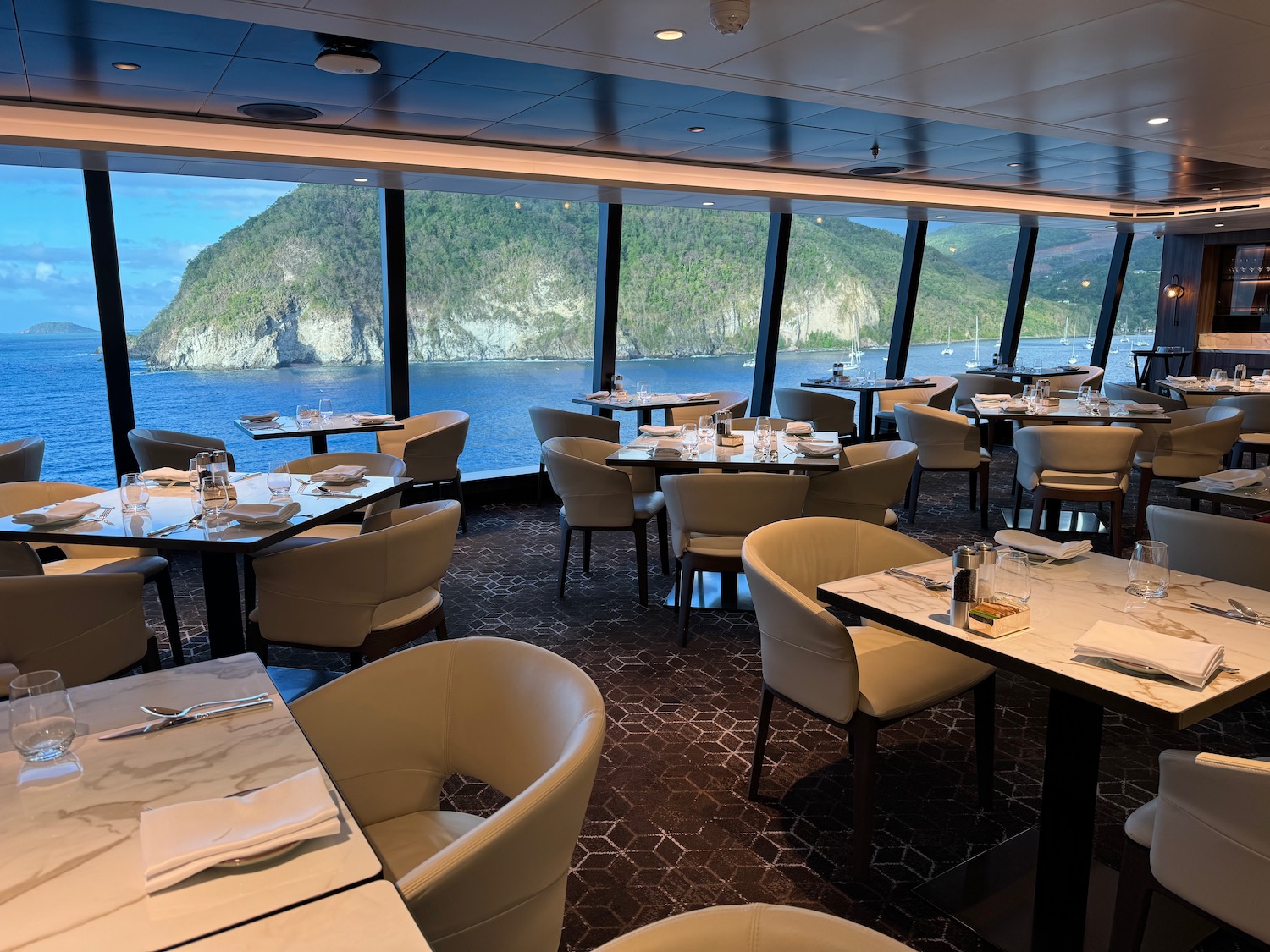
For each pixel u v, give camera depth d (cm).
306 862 127
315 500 366
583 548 596
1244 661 194
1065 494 566
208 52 396
